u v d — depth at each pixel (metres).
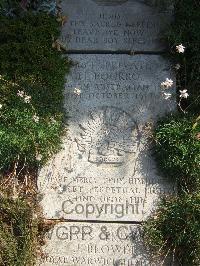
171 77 1.30
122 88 1.29
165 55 1.31
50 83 1.28
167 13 1.33
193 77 1.30
